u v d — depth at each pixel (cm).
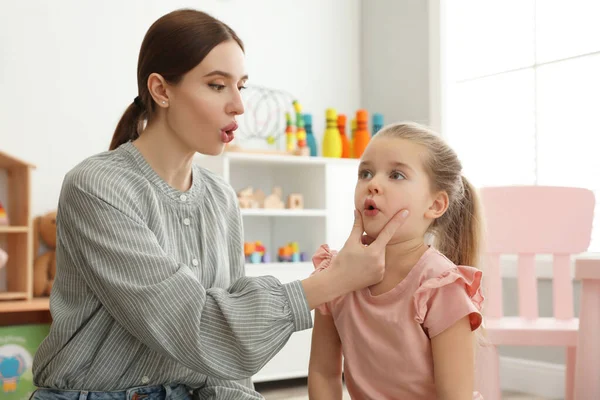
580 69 303
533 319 222
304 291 101
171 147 118
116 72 312
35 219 289
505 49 333
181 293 101
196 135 114
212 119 112
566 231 227
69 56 301
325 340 108
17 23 290
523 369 306
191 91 112
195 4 335
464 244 114
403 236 101
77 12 304
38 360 116
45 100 295
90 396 111
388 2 378
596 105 298
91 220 107
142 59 117
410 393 98
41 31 295
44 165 294
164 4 326
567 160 308
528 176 322
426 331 97
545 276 296
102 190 109
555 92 312
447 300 95
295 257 324
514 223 228
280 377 303
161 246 115
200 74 112
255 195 322
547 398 290
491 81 338
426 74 356
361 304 101
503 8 333
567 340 200
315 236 331
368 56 388
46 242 289
